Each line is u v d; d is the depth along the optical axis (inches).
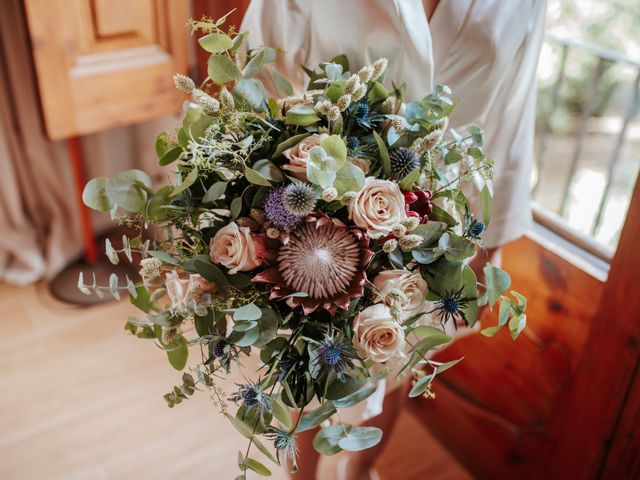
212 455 71.9
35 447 71.7
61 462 70.3
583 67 108.6
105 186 35.0
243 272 34.5
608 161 115.1
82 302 90.3
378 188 33.5
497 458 69.8
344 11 41.3
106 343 85.0
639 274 49.2
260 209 34.2
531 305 61.6
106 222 101.1
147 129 94.2
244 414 34.2
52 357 82.7
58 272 94.5
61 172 93.2
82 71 76.1
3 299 91.3
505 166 47.7
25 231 94.3
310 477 57.8
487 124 46.5
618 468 55.4
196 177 33.6
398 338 34.1
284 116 36.9
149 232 95.5
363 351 34.7
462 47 42.4
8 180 90.2
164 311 35.7
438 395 75.0
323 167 31.9
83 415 75.5
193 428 74.6
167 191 35.6
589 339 54.9
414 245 33.6
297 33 44.1
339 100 34.7
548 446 62.9
